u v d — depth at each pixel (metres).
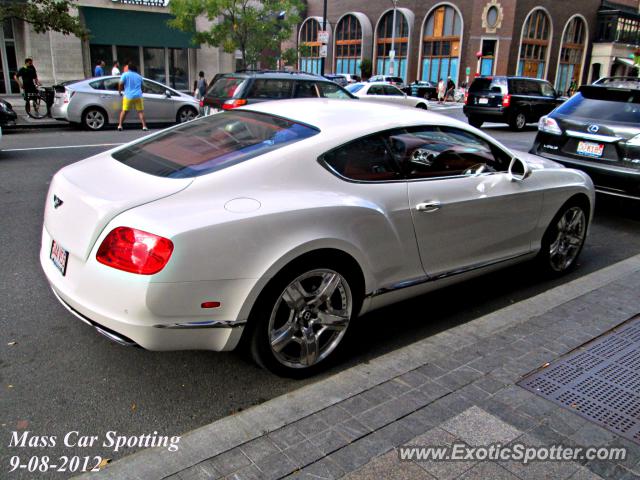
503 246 4.34
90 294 2.78
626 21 47.53
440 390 3.06
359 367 3.31
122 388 3.16
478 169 4.15
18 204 6.87
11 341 3.61
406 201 3.54
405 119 3.75
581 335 3.74
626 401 3.01
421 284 3.77
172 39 24.47
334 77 31.91
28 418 2.87
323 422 2.78
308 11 55.31
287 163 3.15
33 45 21.67
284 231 2.92
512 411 2.89
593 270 5.31
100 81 15.26
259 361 3.08
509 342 3.64
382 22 49.50
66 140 12.62
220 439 2.65
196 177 3.00
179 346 2.81
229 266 2.77
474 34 42.38
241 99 10.83
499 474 2.44
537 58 43.94
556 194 4.66
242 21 21.52
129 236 2.66
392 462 2.49
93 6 22.53
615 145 6.64
